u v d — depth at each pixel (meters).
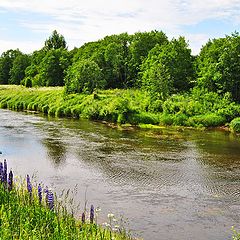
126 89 69.44
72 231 9.70
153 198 17.31
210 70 50.69
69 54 104.81
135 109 45.75
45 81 95.25
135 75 76.75
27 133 35.75
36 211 10.45
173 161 25.03
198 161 25.16
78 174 21.12
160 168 23.06
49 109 55.53
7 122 44.00
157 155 26.83
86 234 9.50
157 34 82.50
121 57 78.75
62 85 95.12
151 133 37.34
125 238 12.10
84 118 49.53
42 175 20.64
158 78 52.75
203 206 16.39
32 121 45.50
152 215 15.11
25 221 9.52
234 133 38.59
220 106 45.78
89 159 25.06
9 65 125.38
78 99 56.00
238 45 48.94
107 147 29.45
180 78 62.28
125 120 44.44
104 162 24.31
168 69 59.84
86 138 33.50
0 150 27.39
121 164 23.84
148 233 13.32
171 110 46.00
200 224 14.34
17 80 117.75
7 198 11.12
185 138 34.66
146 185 19.38
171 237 13.09
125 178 20.59
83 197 16.97
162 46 66.75
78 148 28.75
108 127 41.19
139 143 31.47
